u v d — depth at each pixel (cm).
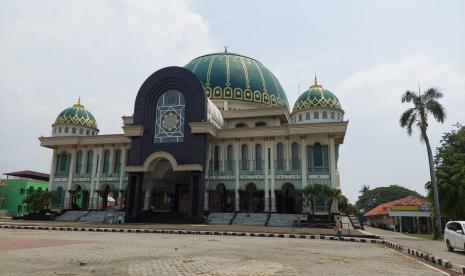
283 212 4222
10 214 6575
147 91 4434
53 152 5009
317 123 4069
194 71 5469
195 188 3978
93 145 4866
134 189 4184
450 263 1291
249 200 4350
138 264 1146
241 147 4359
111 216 4022
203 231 2792
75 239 2088
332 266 1220
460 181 3180
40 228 3055
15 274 937
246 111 4962
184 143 4156
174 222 3900
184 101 4303
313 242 2223
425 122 3253
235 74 5350
